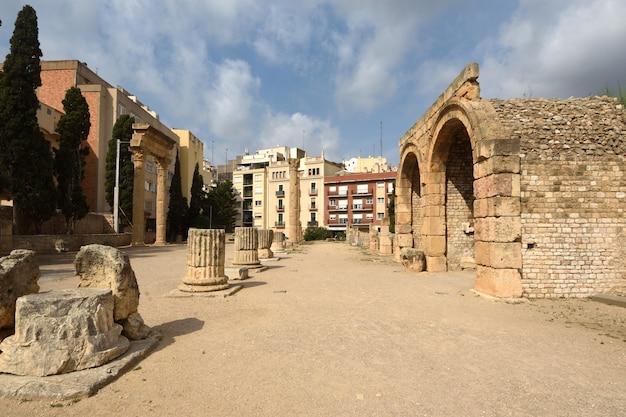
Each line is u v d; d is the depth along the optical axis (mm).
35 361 4832
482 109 12508
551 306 10125
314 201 75812
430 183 17328
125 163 40031
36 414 4113
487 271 11477
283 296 11078
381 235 29453
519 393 4742
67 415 4102
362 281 14367
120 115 41094
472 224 18047
